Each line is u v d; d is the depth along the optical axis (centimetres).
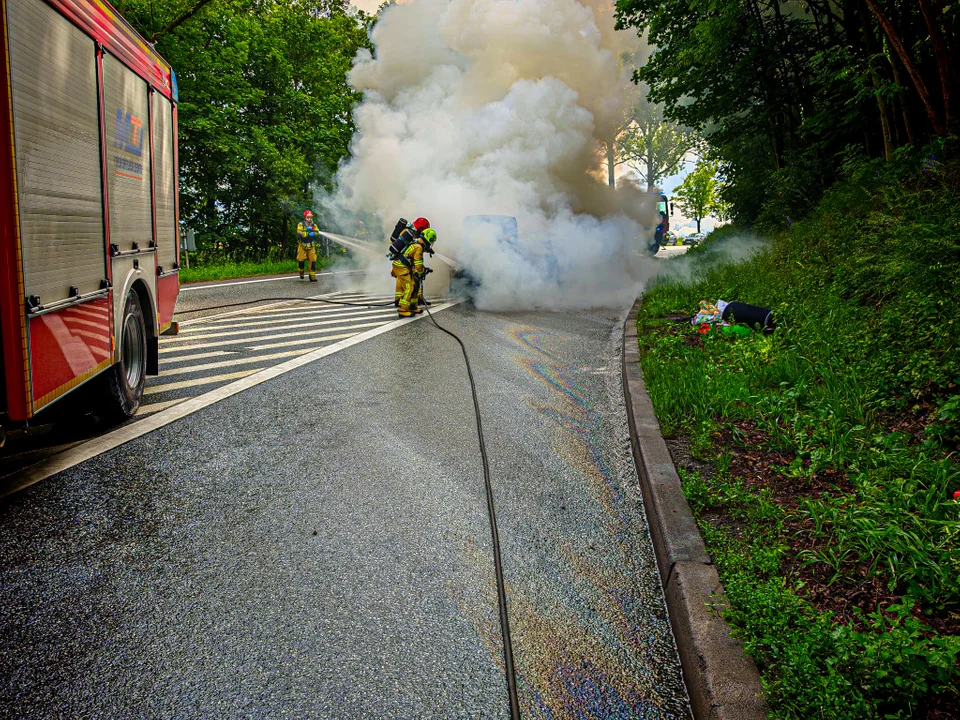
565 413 621
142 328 632
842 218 998
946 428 392
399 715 235
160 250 698
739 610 266
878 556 282
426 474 466
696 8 1191
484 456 493
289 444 525
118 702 240
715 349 733
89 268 485
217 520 390
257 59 2817
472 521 393
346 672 258
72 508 405
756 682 229
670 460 437
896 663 217
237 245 3017
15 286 376
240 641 276
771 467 412
